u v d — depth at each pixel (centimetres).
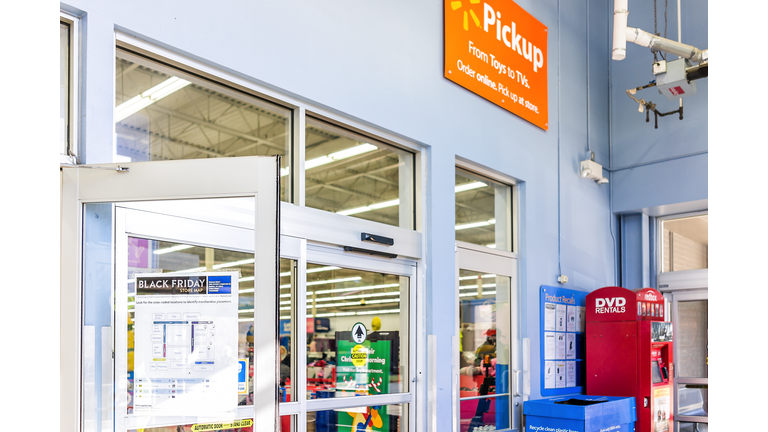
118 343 240
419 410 392
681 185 593
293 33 331
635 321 515
